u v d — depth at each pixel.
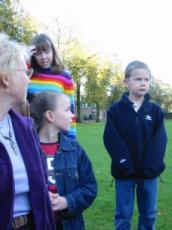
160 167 4.35
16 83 2.21
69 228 2.97
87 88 46.88
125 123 4.38
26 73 2.28
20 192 2.20
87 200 3.02
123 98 4.49
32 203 2.21
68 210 2.91
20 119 2.32
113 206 6.43
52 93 3.13
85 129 32.84
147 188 4.36
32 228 2.24
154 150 4.28
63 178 3.01
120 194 4.38
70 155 3.07
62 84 4.50
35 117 3.06
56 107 3.06
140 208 4.45
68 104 3.14
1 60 2.18
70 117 3.14
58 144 3.10
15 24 21.05
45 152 3.03
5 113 2.24
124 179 4.35
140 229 4.45
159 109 4.48
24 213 2.23
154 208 4.41
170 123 48.38
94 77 45.94
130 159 4.27
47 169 2.71
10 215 2.10
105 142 4.40
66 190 3.00
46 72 4.44
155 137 4.33
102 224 5.46
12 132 2.24
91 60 44.78
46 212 2.28
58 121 3.08
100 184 8.34
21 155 2.22
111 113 4.46
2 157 2.12
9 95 2.23
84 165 3.13
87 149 15.80
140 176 4.37
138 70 4.38
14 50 2.23
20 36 21.14
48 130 3.08
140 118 4.38
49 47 4.41
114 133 4.32
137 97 4.44
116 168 4.36
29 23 23.70
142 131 4.36
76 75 44.09
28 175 2.21
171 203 6.73
